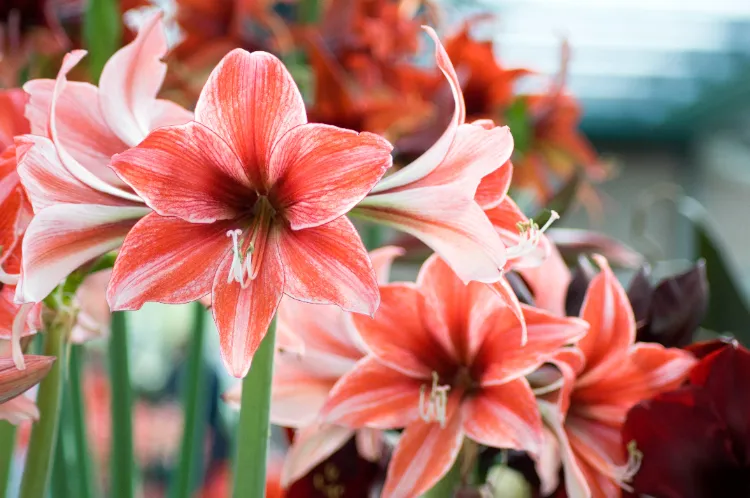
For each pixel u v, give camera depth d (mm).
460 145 900
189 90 1396
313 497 1149
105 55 1235
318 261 856
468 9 2389
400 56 1674
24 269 846
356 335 1054
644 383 1048
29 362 884
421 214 894
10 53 1394
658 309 1106
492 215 958
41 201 871
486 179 938
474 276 881
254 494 920
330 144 832
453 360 1019
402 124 1456
